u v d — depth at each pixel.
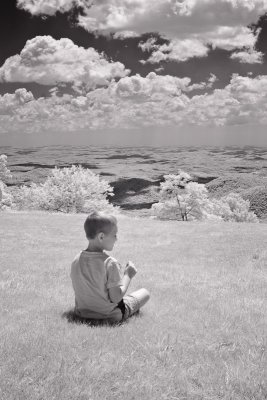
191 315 6.11
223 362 4.11
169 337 4.86
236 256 17.12
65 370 3.68
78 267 5.40
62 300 6.93
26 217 33.44
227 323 5.64
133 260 14.92
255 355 4.32
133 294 5.95
